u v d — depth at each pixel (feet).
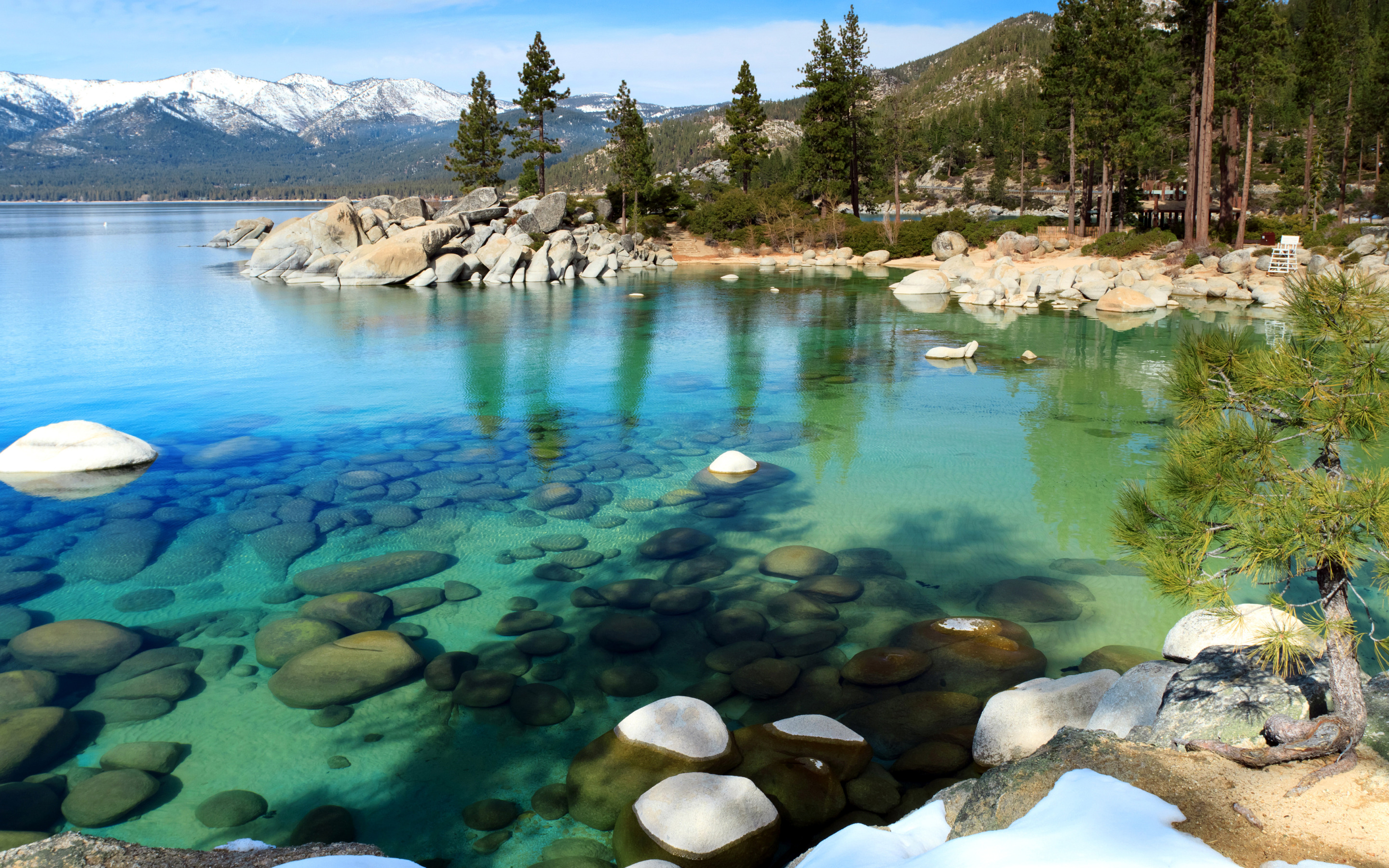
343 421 57.82
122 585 31.68
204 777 20.27
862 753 20.45
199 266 179.32
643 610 29.60
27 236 294.25
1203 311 108.88
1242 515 14.17
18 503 40.86
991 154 508.12
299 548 35.37
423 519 39.04
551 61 242.37
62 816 18.58
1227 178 164.45
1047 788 14.80
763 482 44.37
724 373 74.74
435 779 20.34
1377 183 231.71
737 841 16.75
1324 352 14.37
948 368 75.56
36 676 24.62
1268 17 143.23
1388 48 206.39
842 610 29.58
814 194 237.25
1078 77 183.42
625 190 229.86
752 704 23.62
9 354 80.53
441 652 26.66
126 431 54.49
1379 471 13.42
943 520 38.70
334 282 152.46
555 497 42.22
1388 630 27.04
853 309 118.83
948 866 12.11
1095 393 64.49
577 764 20.20
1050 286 132.26
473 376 73.41
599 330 99.66
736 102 252.42
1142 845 11.89
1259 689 17.17
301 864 13.53
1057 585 31.60
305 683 24.16
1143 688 19.71
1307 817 12.75
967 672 24.94
